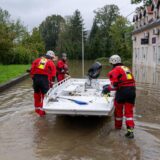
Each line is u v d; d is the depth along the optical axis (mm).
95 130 5234
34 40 32688
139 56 25891
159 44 19375
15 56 22312
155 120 5781
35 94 5980
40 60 5965
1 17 34562
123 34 37125
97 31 51250
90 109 5023
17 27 32281
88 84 6973
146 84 10734
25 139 4770
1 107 6945
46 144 4555
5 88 9859
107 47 44500
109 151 4246
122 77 4898
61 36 55906
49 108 5148
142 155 4090
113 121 5809
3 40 18172
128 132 4789
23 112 6441
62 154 4168
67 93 6273
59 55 52562
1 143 4590
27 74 14148
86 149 4340
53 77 6082
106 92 5246
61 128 5344
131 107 4879
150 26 21234
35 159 4004
